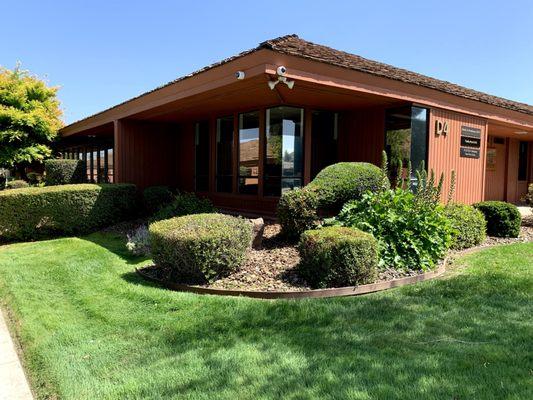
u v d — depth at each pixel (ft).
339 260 15.40
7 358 11.20
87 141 62.64
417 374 8.96
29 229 28.48
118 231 29.76
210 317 12.93
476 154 33.24
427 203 20.21
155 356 10.55
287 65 20.15
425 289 15.58
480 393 8.12
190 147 40.45
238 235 17.08
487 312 13.05
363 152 30.40
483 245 24.70
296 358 9.96
